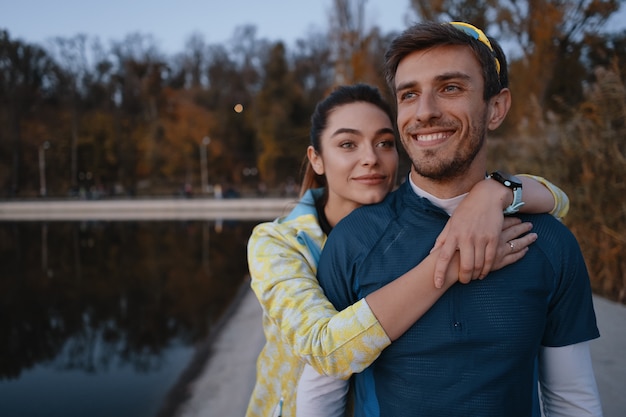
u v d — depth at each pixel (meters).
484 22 9.12
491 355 0.98
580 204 4.11
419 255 1.07
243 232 15.34
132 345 5.22
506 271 1.01
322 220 1.44
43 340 5.57
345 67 16.62
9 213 27.06
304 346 1.04
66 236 15.88
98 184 44.94
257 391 1.35
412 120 1.09
